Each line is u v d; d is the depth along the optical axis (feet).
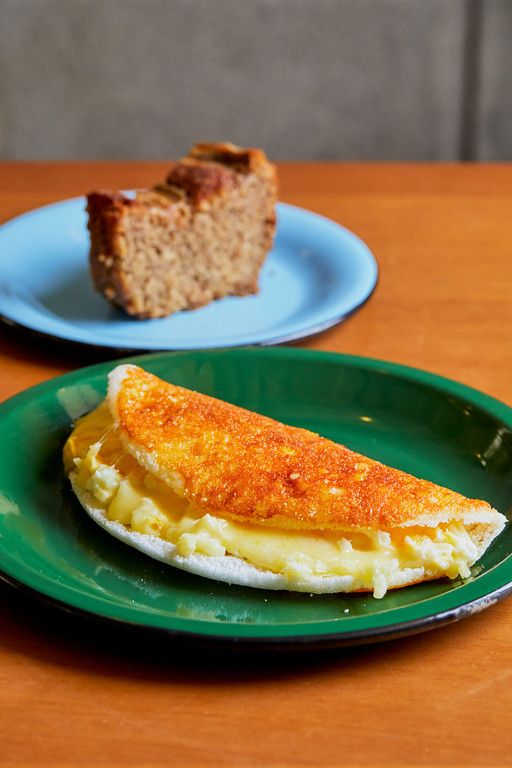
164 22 5.43
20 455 2.15
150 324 2.80
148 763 1.68
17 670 1.80
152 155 5.72
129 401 2.11
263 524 1.94
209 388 2.39
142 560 1.95
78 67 5.50
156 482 2.02
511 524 2.01
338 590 1.89
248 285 2.93
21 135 5.64
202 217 2.83
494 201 3.45
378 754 1.69
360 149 5.72
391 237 3.20
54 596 1.79
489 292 2.92
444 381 2.33
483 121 5.63
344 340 2.68
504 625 1.90
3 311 2.66
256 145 5.69
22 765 1.67
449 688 1.79
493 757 1.70
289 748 1.70
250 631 1.74
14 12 5.38
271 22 5.44
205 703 1.76
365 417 2.33
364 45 5.49
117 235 2.73
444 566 1.90
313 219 3.15
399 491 1.95
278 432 2.08
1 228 3.06
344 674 1.81
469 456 2.22
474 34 5.44
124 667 1.81
